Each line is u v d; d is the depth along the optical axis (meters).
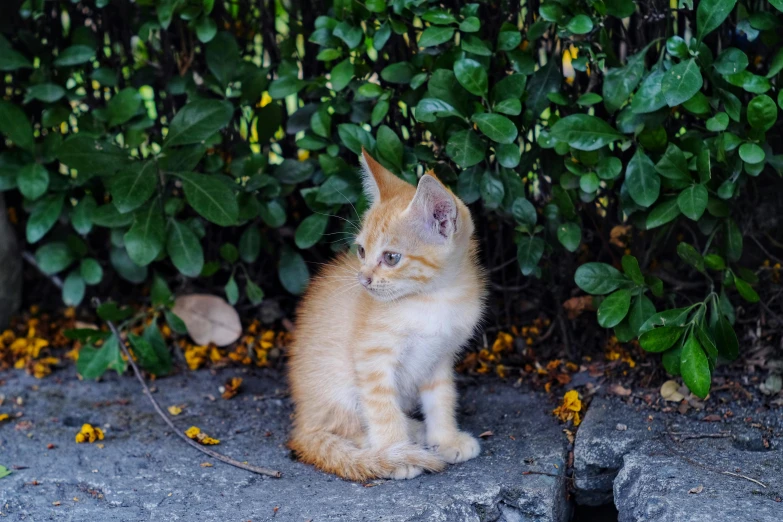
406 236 1.08
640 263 1.21
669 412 1.15
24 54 1.31
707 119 1.13
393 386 1.11
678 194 1.14
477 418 1.17
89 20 1.32
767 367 1.17
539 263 1.24
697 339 1.11
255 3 1.30
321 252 1.32
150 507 1.06
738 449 1.09
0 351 1.32
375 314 1.10
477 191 1.17
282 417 1.21
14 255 1.35
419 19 1.19
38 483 1.10
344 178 1.19
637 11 1.18
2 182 1.26
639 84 1.14
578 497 1.12
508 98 1.14
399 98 1.21
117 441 1.16
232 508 1.05
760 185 1.20
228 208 1.20
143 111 1.25
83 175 1.23
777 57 1.10
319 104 1.22
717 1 1.09
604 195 1.22
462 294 1.11
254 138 1.31
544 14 1.13
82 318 1.36
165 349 1.26
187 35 1.29
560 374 1.22
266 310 1.33
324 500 1.06
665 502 1.02
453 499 1.05
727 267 1.15
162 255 1.25
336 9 1.17
